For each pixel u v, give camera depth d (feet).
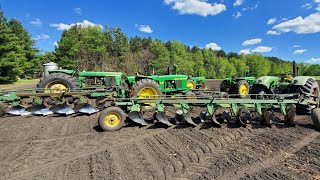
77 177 12.84
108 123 21.04
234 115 22.79
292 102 23.52
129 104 22.68
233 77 45.52
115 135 19.95
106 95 31.94
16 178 12.85
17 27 158.51
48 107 29.17
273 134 19.89
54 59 167.43
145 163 14.49
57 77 35.19
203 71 222.28
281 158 15.10
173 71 40.45
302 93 24.76
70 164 14.47
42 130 21.59
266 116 22.15
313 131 20.63
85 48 161.17
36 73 159.74
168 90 34.99
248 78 45.16
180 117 23.16
